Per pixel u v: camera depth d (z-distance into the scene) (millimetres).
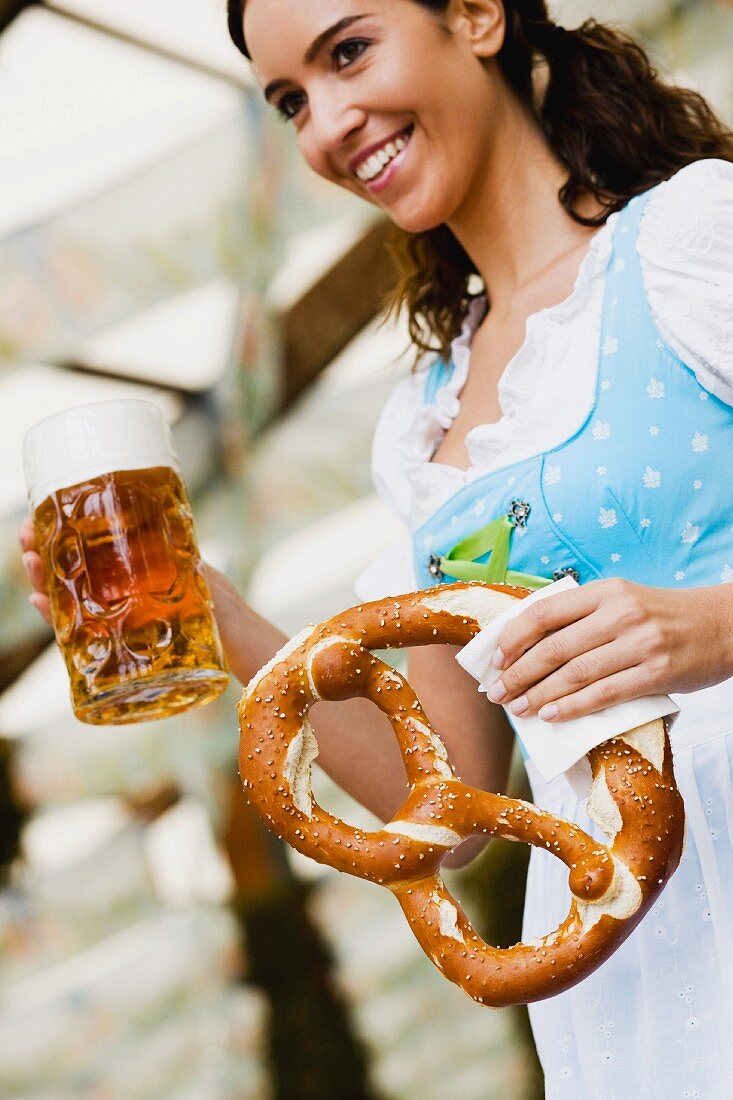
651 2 4113
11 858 6684
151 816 7223
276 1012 7145
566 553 1478
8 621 5430
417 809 1203
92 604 1438
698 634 1188
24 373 4719
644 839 1152
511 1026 7023
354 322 4855
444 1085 7203
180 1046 7676
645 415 1448
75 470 1451
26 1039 7746
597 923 1142
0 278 4422
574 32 1756
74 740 6367
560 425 1494
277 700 1243
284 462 5340
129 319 4633
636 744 1176
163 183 4363
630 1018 1380
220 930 7566
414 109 1584
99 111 4125
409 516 1755
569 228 1672
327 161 1650
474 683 1751
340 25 1554
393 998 7262
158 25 3898
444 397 1749
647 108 1716
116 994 7676
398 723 1248
